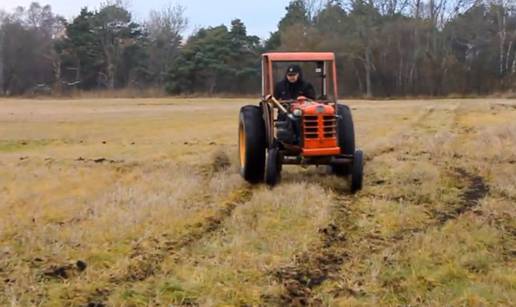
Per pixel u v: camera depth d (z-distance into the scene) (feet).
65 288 16.51
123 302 15.65
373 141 47.16
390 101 147.64
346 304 15.55
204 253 19.30
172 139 53.47
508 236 20.86
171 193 27.50
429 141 46.52
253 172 30.19
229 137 54.29
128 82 231.09
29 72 231.71
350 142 29.96
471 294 15.85
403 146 44.14
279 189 27.86
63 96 201.87
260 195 26.78
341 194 27.96
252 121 30.37
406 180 30.58
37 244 19.95
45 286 16.63
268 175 28.66
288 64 32.45
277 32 214.07
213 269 17.81
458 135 51.44
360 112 85.51
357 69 186.70
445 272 17.33
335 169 31.14
